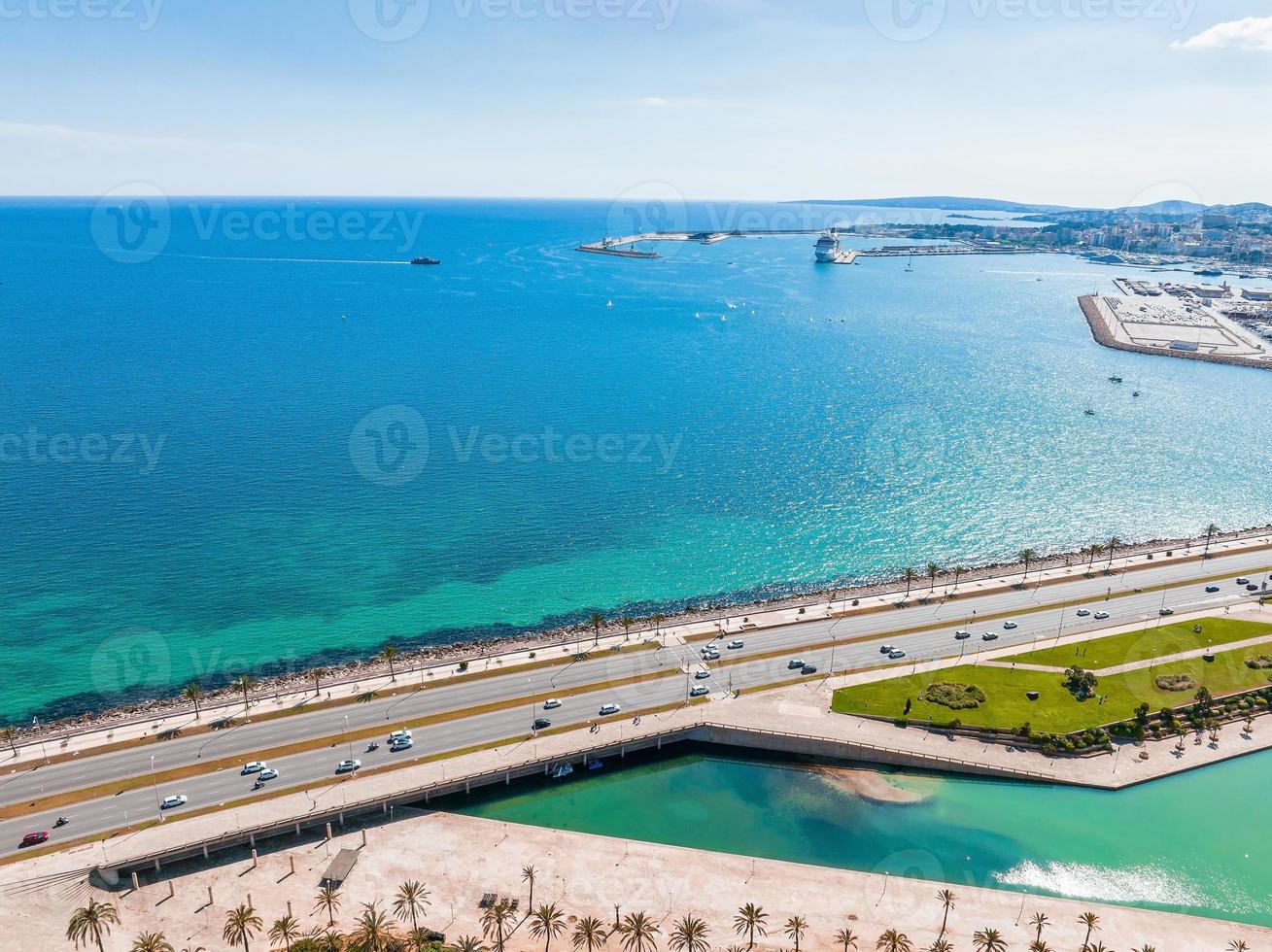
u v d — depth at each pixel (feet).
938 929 319.47
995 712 441.68
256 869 340.59
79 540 654.53
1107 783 400.67
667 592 608.60
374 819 372.79
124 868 332.60
